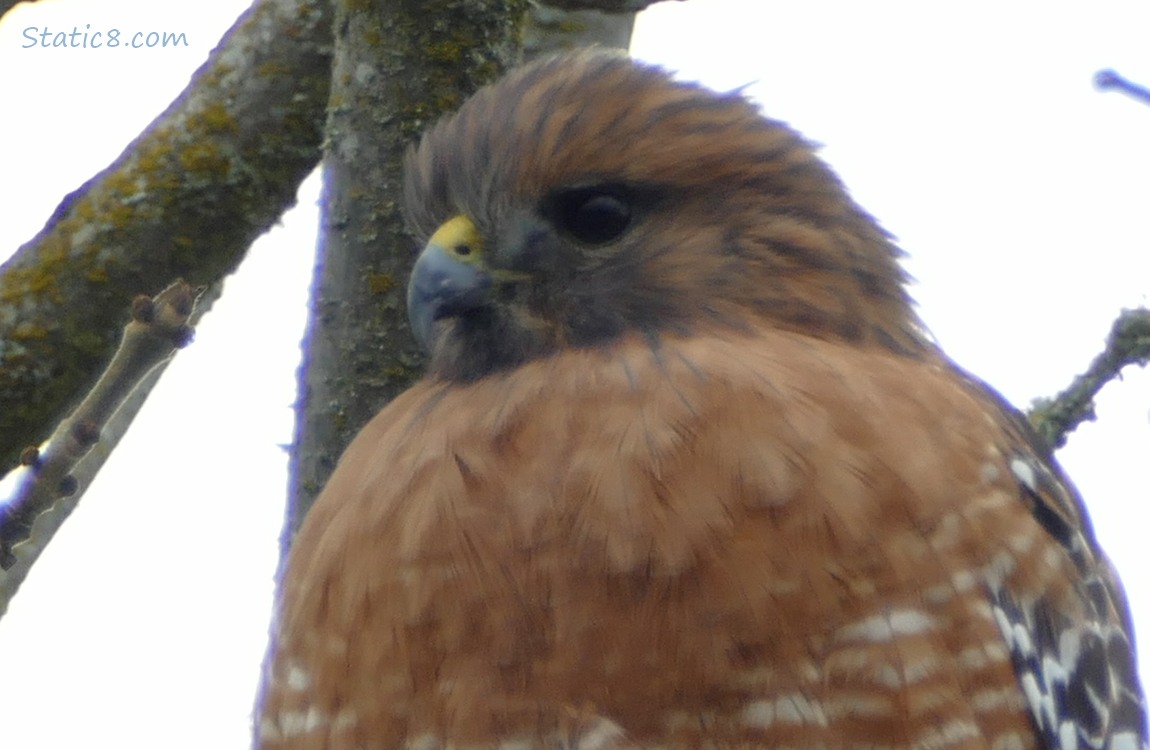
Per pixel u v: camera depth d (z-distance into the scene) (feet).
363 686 32.76
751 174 35.91
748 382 32.81
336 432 37.22
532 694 31.81
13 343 45.37
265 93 45.60
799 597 31.35
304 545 34.40
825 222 36.32
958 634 31.89
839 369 33.40
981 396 36.19
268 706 34.58
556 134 35.65
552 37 42.83
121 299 45.80
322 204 37.52
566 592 31.76
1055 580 34.09
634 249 35.58
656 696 31.42
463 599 32.09
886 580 31.58
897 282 37.17
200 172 45.55
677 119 35.73
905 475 32.07
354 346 37.14
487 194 35.81
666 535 31.53
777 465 31.81
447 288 35.50
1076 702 34.50
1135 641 38.58
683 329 35.09
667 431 32.35
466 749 32.01
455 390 35.24
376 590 32.71
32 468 33.19
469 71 36.99
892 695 31.42
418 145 36.73
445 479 32.83
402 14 36.73
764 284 35.60
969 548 32.30
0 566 33.27
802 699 31.35
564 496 32.12
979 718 32.07
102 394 32.89
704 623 31.32
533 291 35.63
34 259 45.88
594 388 33.45
